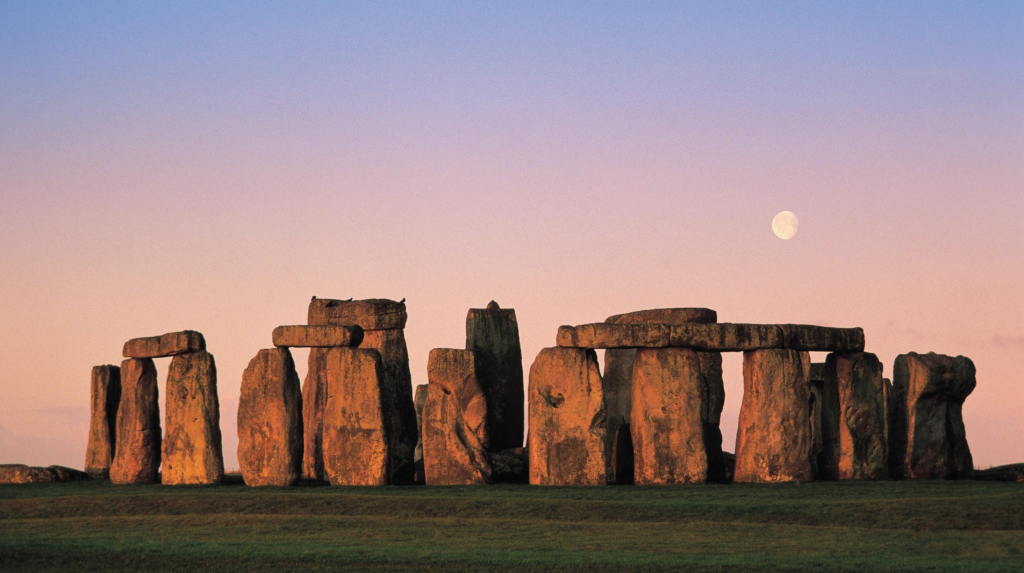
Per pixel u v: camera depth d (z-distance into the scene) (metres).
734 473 45.03
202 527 36.81
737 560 31.94
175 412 46.28
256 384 45.28
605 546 33.81
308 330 45.00
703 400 44.66
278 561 32.00
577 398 44.00
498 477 45.66
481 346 51.12
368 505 39.00
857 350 46.56
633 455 45.09
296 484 44.81
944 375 46.84
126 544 34.38
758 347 44.84
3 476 48.75
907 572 30.62
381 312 50.28
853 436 46.03
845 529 35.66
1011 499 37.28
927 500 37.72
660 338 44.22
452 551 33.25
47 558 32.50
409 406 49.22
